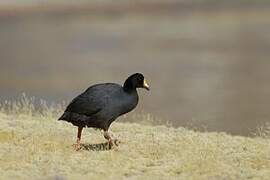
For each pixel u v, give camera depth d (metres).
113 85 16.56
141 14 153.38
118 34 113.19
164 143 17.16
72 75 66.06
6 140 17.03
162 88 56.25
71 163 14.95
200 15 145.50
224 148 16.92
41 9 169.50
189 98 50.47
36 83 60.38
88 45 95.81
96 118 16.17
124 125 19.97
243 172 14.46
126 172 14.35
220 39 100.50
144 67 71.38
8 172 14.15
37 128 18.69
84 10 165.75
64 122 20.02
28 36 117.00
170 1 178.12
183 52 84.44
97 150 16.41
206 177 14.04
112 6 168.88
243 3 171.12
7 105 27.80
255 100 49.34
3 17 159.62
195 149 16.50
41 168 14.48
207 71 67.19
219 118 40.38
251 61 74.81
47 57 83.06
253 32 110.12
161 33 112.88
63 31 123.81
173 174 14.36
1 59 83.19
